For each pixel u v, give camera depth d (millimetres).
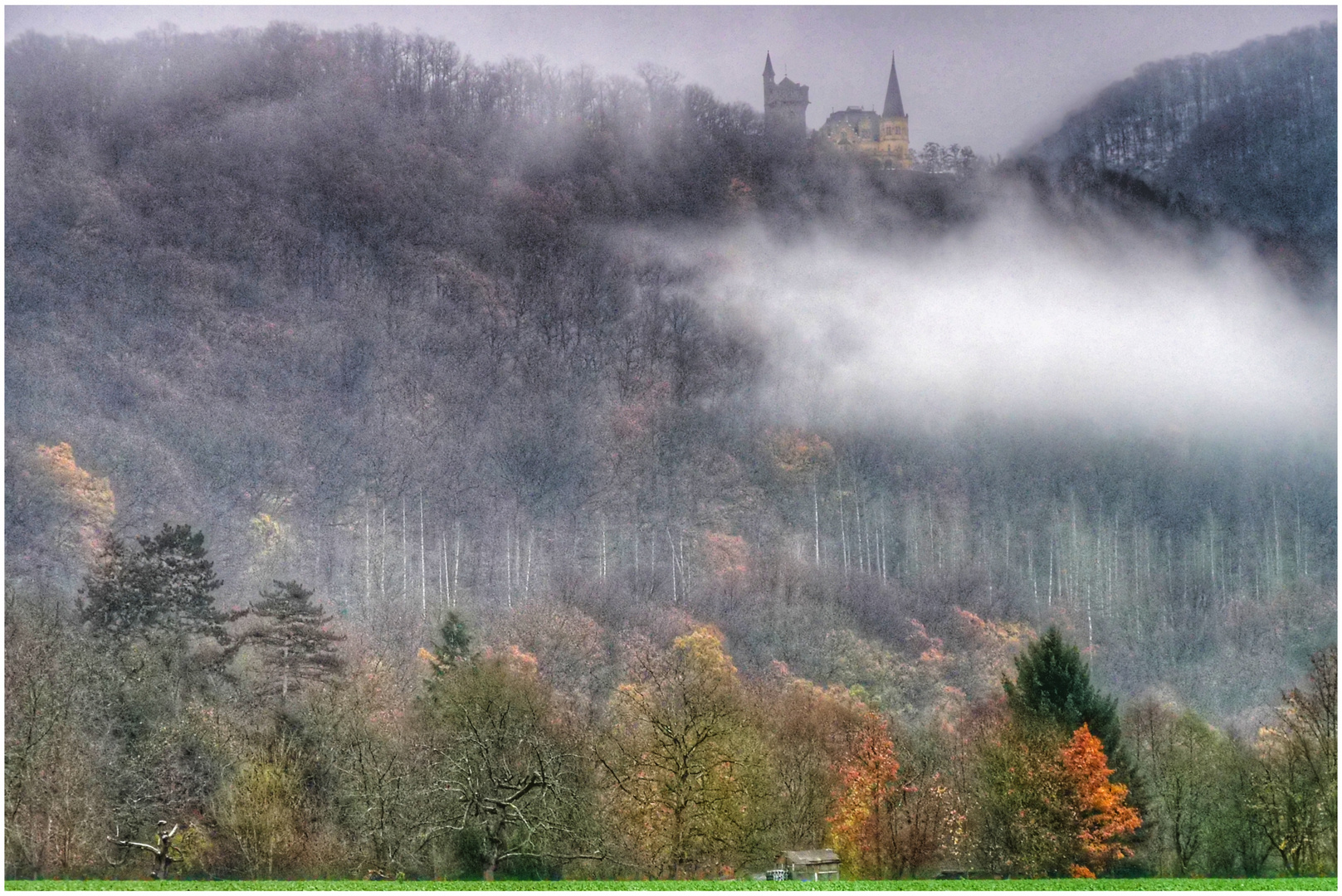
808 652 138500
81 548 134000
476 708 58125
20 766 50625
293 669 74500
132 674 65812
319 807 51031
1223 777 60625
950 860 55062
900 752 68875
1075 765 54188
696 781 47156
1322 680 68875
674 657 120250
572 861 45844
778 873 48156
